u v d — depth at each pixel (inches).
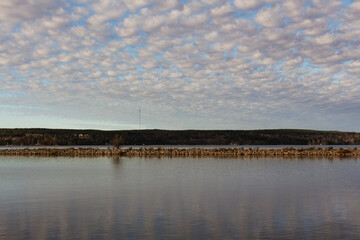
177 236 518.0
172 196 836.6
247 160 2196.1
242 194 864.3
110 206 722.2
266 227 563.8
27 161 2186.3
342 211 671.1
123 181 1126.4
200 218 622.5
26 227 566.3
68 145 7755.9
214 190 930.7
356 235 518.6
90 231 543.8
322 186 1003.3
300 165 1770.4
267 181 1120.2
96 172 1427.2
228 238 507.8
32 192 899.4
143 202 763.4
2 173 1395.2
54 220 609.3
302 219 612.7
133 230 549.6
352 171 1446.9
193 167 1667.1
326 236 514.6
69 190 932.6
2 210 684.7
